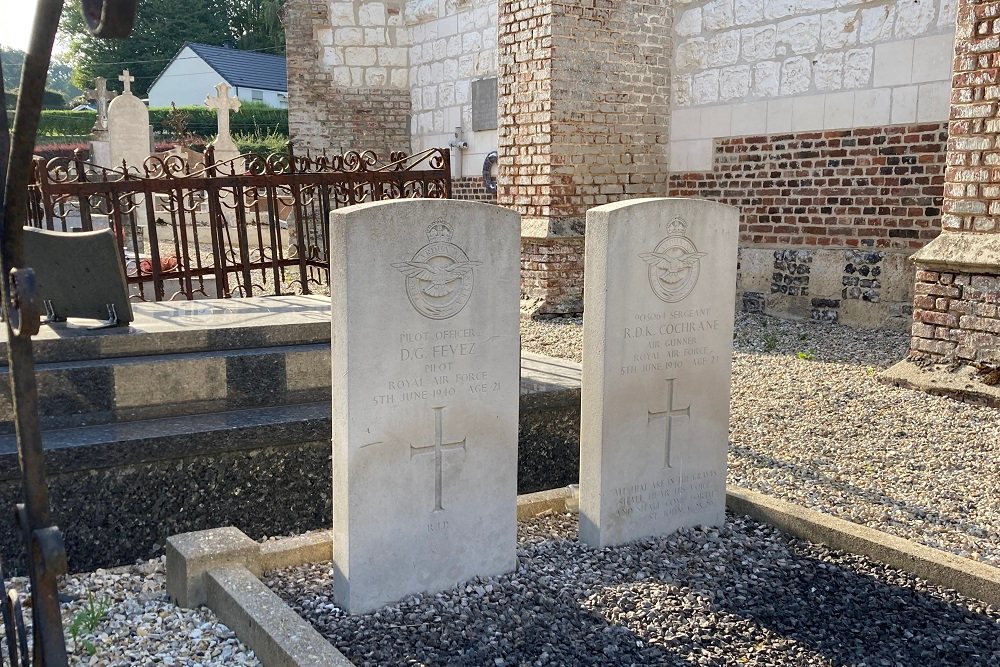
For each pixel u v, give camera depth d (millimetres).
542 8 9516
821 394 6520
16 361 1694
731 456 5242
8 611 2043
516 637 3123
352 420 3207
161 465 3916
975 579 3443
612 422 3859
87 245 4277
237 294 8805
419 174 7242
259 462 4156
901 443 5422
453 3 14062
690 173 10242
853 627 3221
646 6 10016
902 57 8180
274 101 45812
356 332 3170
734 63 9656
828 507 4410
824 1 8742
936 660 2998
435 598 3447
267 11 45969
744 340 8617
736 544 3986
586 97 9773
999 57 5879
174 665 2859
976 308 6215
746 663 2967
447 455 3461
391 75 15602
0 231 1671
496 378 3549
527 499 4352
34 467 1736
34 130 1586
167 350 4391
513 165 10180
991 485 4711
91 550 3799
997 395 5988
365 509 3279
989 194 6059
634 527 4012
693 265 3965
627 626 3217
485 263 3451
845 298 8938
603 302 3748
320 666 2666
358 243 3135
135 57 48781
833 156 8859
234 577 3248
